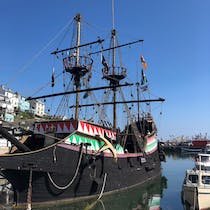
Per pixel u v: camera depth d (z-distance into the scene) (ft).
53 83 98.63
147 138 138.31
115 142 108.47
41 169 73.51
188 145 508.94
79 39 104.53
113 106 136.87
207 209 74.69
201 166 90.84
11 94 403.95
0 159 67.00
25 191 74.69
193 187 77.15
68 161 80.43
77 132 84.58
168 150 517.55
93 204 86.84
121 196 101.55
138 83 149.38
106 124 118.93
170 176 160.97
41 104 492.95
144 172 128.98
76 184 83.61
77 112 101.09
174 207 85.51
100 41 103.86
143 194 106.42
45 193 76.48
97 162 90.58
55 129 87.15
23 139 88.28
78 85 103.35
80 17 105.29
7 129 77.61
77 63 102.17
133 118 131.85
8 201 83.15
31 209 74.33
